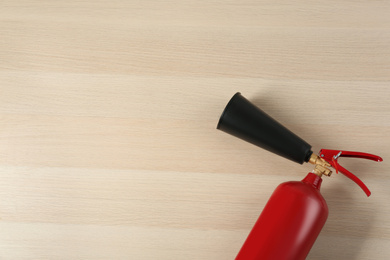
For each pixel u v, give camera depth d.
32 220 1.23
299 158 1.11
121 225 1.23
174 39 1.23
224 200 1.22
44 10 1.24
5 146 1.24
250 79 1.22
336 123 1.21
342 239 1.20
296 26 1.22
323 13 1.22
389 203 1.20
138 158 1.23
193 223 1.22
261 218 1.10
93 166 1.23
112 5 1.24
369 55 1.21
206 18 1.23
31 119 1.24
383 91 1.21
